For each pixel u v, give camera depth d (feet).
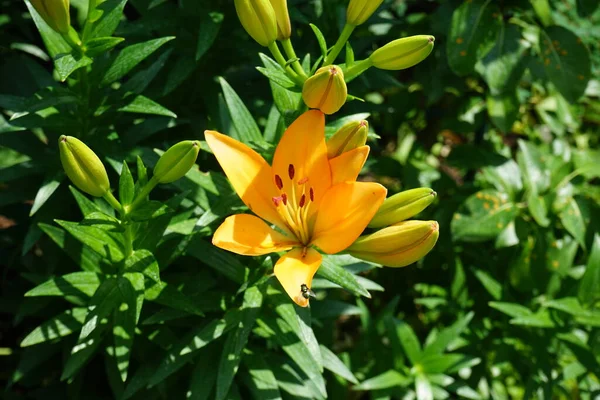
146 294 3.11
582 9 4.04
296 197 2.89
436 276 4.48
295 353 3.20
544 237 4.04
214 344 3.31
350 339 4.73
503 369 4.35
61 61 2.89
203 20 3.43
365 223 2.74
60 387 3.71
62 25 2.88
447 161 4.27
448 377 3.85
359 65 2.93
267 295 3.12
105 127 3.36
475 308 4.23
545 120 4.73
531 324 3.74
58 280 3.14
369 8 2.85
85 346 3.21
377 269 4.61
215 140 2.81
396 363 3.89
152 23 3.54
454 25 3.90
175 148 2.79
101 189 2.82
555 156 4.29
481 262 4.27
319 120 2.82
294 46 3.85
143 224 3.04
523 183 4.17
